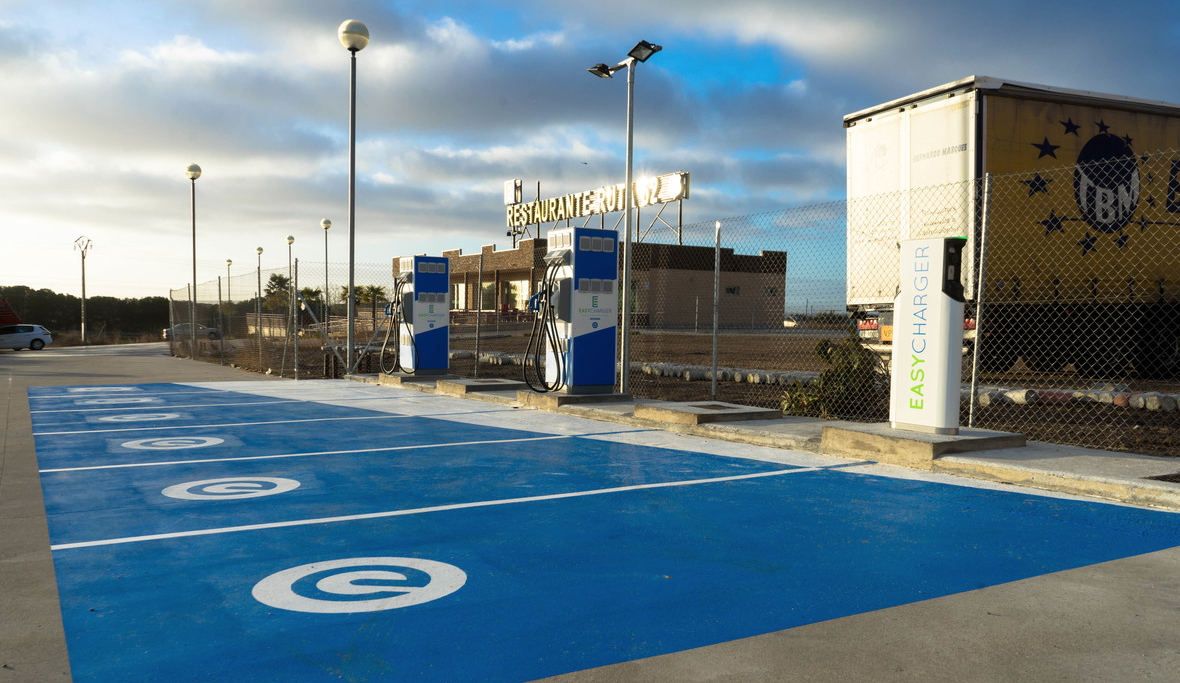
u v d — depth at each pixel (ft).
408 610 11.03
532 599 11.46
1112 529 15.39
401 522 15.96
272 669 9.14
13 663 9.30
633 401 37.22
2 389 48.57
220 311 75.87
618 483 19.90
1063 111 38.50
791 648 9.71
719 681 8.78
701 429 28.43
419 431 29.73
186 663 9.32
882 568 12.93
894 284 40.45
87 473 21.36
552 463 22.82
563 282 36.86
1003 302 38.40
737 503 17.66
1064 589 11.91
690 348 83.35
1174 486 17.22
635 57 37.47
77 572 12.76
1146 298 41.55
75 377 59.16
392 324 51.93
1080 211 39.40
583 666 9.19
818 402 32.78
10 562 13.32
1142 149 40.78
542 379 37.40
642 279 140.67
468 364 71.72
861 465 22.43
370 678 8.90
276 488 19.33
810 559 13.43
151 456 24.07
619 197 149.07
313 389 48.44
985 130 36.86
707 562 13.25
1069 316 42.04
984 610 11.03
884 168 41.29
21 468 22.16
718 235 33.78
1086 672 9.04
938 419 22.72
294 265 57.57
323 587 12.00
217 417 34.22
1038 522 15.94
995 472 20.12
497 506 17.37
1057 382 42.65
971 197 36.50
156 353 111.34
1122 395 33.55
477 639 10.00
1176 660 9.37
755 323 147.54
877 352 40.75
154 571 12.82
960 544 14.35
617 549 14.02
